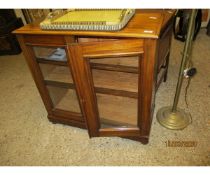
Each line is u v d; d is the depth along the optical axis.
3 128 1.56
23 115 1.67
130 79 1.17
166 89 1.79
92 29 0.87
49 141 1.40
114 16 0.93
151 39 0.81
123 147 1.30
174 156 1.21
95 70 1.27
